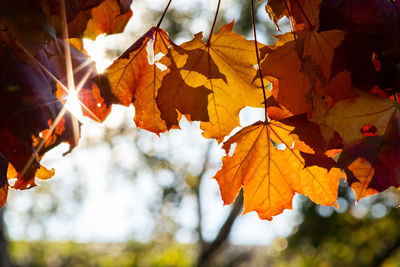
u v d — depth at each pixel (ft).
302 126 1.90
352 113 1.87
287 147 2.03
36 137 1.77
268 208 2.10
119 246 27.17
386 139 1.86
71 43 2.05
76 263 25.36
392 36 1.86
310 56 1.91
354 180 1.86
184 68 2.03
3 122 1.75
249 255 22.45
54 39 1.82
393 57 1.86
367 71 1.89
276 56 1.98
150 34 1.98
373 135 1.87
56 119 1.85
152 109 2.10
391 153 1.85
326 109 1.88
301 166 2.03
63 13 1.85
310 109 1.95
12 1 1.79
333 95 1.91
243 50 2.00
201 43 2.01
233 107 2.05
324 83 1.90
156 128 2.12
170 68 2.03
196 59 2.02
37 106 1.78
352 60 1.89
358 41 1.89
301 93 1.96
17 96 1.76
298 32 1.96
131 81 2.05
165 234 21.36
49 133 1.87
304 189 2.06
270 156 2.05
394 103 1.87
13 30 1.79
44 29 1.80
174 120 2.05
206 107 2.05
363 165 1.86
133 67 2.03
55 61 1.88
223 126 2.07
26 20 1.79
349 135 1.86
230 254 21.90
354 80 1.90
